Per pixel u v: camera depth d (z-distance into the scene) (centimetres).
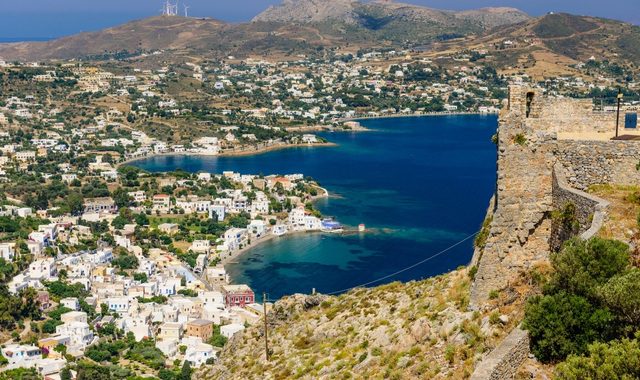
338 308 6681
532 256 4375
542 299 3575
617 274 3503
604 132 4891
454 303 4600
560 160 4459
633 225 3934
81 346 19112
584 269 3606
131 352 18825
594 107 5225
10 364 17962
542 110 4909
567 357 3312
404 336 4778
